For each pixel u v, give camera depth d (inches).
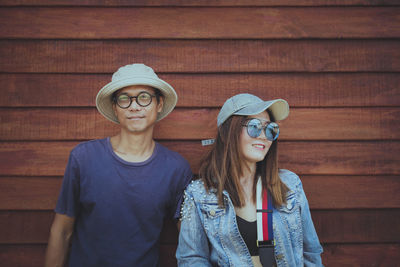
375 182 74.7
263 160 62.3
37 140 73.0
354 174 74.8
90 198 59.0
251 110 57.4
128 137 61.1
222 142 61.6
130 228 59.6
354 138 74.8
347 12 75.3
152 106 60.0
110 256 58.8
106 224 58.9
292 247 58.8
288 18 75.3
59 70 73.6
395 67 75.1
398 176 74.9
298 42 75.4
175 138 74.8
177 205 63.7
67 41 74.2
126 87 59.4
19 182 72.4
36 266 71.8
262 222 57.7
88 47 74.3
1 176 72.2
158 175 61.5
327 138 74.8
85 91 74.0
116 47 74.5
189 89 75.1
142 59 74.6
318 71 75.2
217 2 75.0
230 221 56.8
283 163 74.8
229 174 59.9
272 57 75.4
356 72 75.5
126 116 59.1
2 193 71.9
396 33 74.9
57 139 73.2
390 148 74.9
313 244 61.2
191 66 75.0
